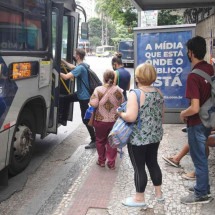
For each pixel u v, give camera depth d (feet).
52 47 19.97
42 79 18.39
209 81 12.23
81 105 21.03
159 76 24.38
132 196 14.25
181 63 23.97
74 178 16.83
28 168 18.35
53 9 20.21
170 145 20.99
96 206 13.51
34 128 19.01
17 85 15.38
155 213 12.79
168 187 14.98
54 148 21.98
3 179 15.69
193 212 12.78
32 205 14.07
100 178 16.35
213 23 36.01
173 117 24.94
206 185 13.14
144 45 24.11
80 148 21.94
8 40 14.66
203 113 12.32
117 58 21.57
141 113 12.16
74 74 20.34
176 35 23.67
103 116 17.15
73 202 13.96
